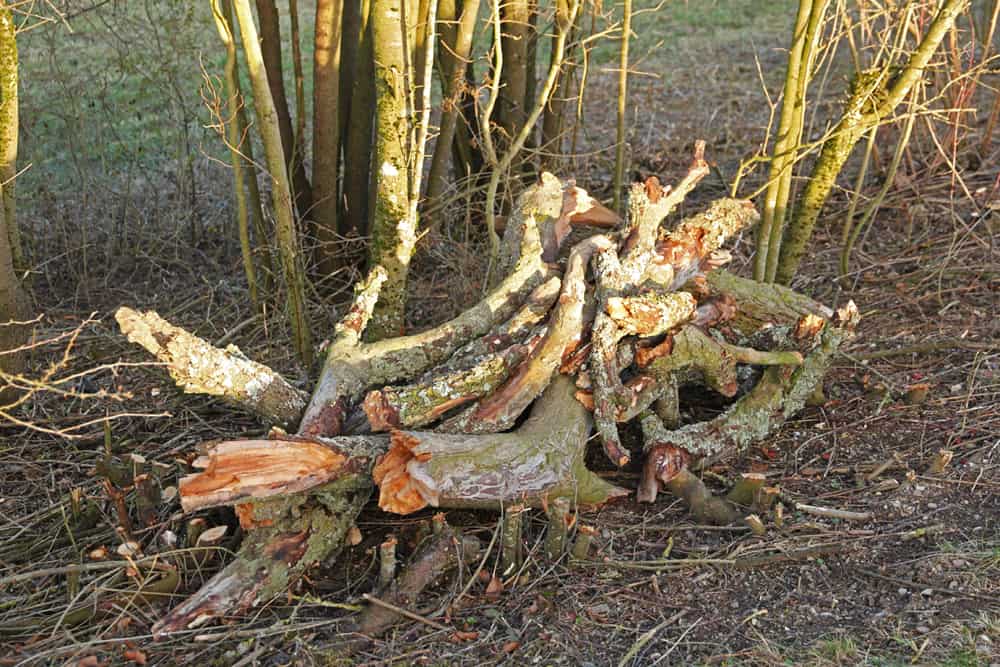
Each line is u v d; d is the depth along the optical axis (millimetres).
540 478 3340
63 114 6434
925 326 4801
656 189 4090
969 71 5086
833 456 3875
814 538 3391
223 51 8445
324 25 4828
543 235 4160
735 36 10492
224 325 5199
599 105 8469
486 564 3311
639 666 2850
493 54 4688
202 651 2928
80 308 5508
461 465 3211
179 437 4066
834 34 5602
